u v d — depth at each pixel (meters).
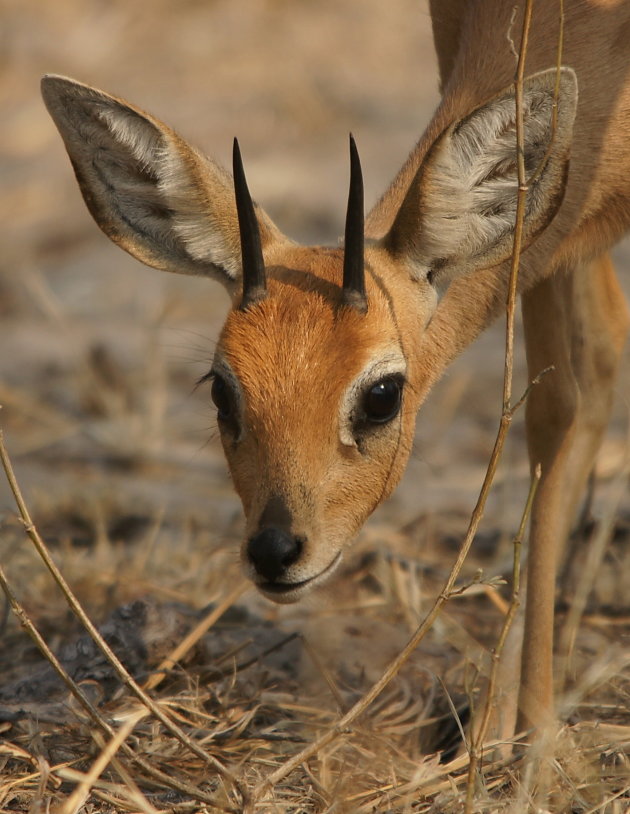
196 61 29.75
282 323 8.98
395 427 9.11
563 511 11.30
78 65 29.33
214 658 10.77
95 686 10.08
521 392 17.72
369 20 32.31
